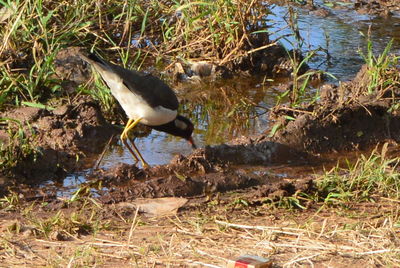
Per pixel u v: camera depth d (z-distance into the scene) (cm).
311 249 868
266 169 1216
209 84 1600
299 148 1274
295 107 1388
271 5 2045
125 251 857
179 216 995
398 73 1479
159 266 822
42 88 1432
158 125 1258
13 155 1130
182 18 1669
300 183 1089
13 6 1505
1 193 1073
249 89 1577
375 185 1100
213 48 1659
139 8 1747
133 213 1006
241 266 802
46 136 1271
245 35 1631
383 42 1827
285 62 1669
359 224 943
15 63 1502
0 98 1352
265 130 1371
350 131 1316
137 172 1161
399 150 1295
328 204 1040
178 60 1662
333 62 1712
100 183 1123
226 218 977
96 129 1312
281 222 966
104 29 1730
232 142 1282
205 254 850
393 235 904
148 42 1762
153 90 1211
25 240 891
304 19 1977
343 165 1241
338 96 1441
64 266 817
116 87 1208
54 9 1609
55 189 1105
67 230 917
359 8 2089
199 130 1377
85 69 1559
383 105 1371
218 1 1636
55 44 1541
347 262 836
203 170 1196
